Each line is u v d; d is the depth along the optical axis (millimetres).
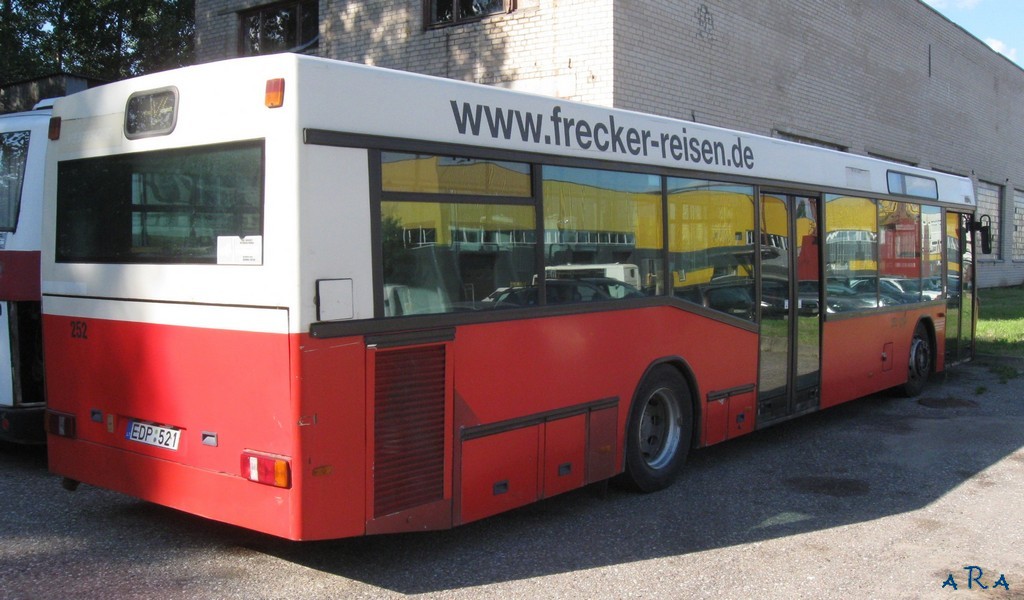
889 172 9891
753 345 7477
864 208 9320
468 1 12734
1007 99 28828
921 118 21938
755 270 7523
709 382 6977
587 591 4625
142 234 4859
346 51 14109
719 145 7117
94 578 4648
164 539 5305
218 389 4445
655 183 6406
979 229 12422
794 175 8070
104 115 5129
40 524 5523
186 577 4695
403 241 4566
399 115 4551
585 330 5715
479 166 5008
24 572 4703
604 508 6156
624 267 6113
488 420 5023
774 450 7996
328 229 4215
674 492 6594
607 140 5949
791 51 15688
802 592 4672
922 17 21578
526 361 5266
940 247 11234
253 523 4316
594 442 5840
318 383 4168
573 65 11555
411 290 4598
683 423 6742
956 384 11695
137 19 23031
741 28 14055
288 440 4145
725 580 4824
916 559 5207
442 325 4719
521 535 5547
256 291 4246
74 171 5324
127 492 4980
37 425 6426
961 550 5375
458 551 5223
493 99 5117
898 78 20484
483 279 5016
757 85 14586
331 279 4215
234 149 4379
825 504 6316
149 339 4797
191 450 4598
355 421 4320
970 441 8352
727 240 7203
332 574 4793
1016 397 10711
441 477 4762
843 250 8906
